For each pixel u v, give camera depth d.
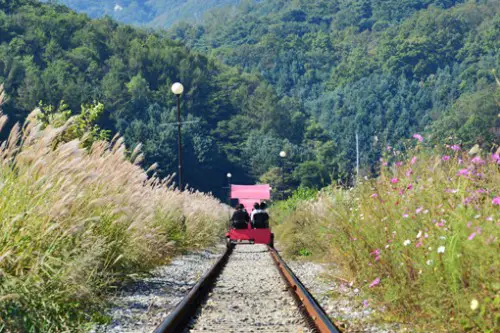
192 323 10.30
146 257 16.52
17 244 8.58
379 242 12.23
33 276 8.47
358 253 13.41
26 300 8.16
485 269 7.91
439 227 9.38
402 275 10.47
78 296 9.30
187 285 15.37
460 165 10.88
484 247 7.98
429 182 10.80
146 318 10.56
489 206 9.05
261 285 15.48
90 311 9.93
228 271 19.39
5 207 8.98
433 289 9.12
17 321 7.86
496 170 9.73
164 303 12.25
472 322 8.05
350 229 14.58
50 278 8.77
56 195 9.84
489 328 7.74
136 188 15.95
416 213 10.47
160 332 8.34
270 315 10.95
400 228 10.93
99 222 12.35
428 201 10.61
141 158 15.77
